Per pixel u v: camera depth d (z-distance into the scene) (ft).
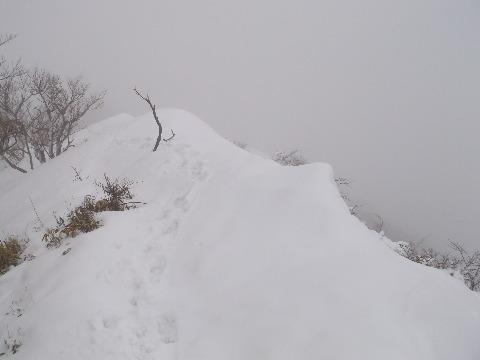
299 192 21.13
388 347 11.12
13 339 13.53
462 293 15.24
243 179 25.45
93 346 12.92
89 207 24.76
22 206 31.96
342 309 12.85
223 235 19.51
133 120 48.26
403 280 14.12
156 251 19.69
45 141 59.57
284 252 16.72
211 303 14.99
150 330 14.12
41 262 18.80
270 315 13.47
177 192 27.04
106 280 16.63
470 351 11.79
